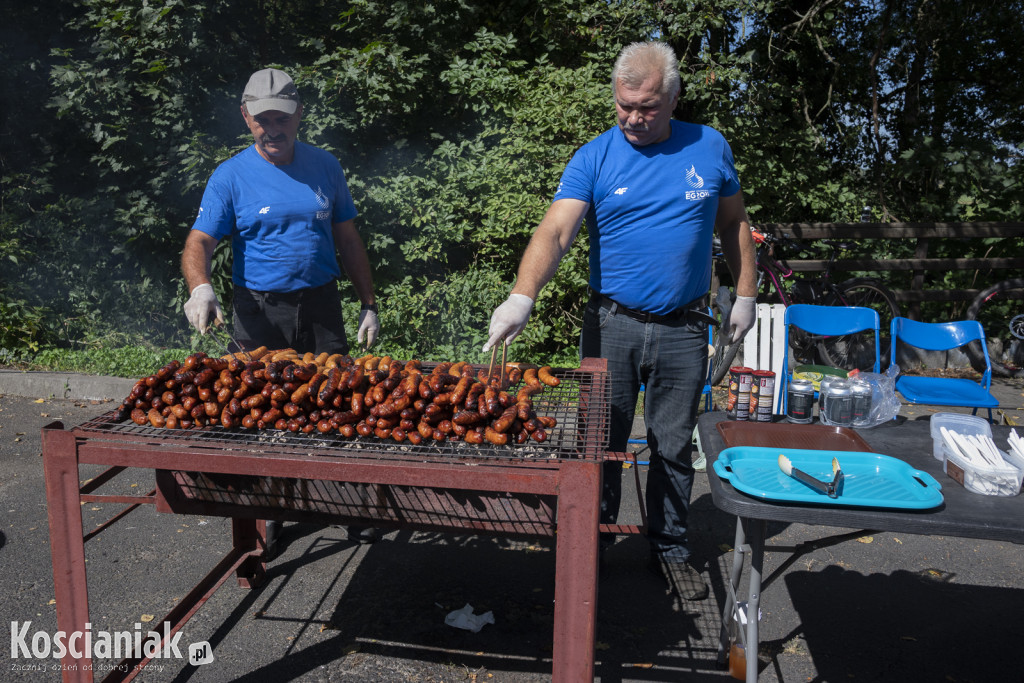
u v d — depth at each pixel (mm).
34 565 3512
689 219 2939
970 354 7078
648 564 3607
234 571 3414
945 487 2199
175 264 7465
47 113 7758
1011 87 9328
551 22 7730
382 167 7340
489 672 2789
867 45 9297
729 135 7402
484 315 6852
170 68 6949
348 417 2264
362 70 6773
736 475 2219
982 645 2969
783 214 8125
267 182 3242
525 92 7051
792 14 9172
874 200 9000
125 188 7496
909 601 3297
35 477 4539
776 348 5031
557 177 6723
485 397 2244
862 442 2572
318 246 3350
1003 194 8359
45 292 7645
